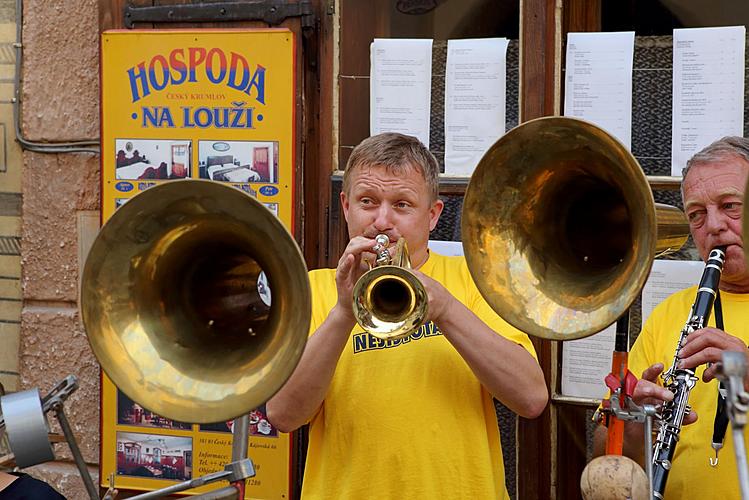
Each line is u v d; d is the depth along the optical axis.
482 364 2.47
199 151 3.57
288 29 3.49
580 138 2.34
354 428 2.60
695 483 2.62
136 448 3.64
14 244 4.04
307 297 2.15
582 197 2.57
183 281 2.43
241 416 2.15
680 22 3.35
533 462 3.45
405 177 2.62
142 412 3.63
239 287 2.52
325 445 2.65
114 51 3.61
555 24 3.38
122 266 2.30
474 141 3.51
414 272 2.32
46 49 3.94
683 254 3.32
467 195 2.48
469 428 2.59
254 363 2.24
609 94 3.38
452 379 2.61
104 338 2.25
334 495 2.61
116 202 3.64
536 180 2.50
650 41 3.35
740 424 1.69
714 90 3.30
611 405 2.33
